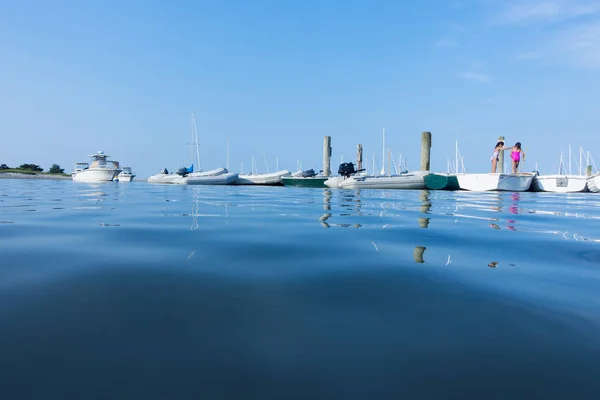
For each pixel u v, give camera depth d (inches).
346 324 68.1
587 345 60.8
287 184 1107.9
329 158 1234.6
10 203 343.0
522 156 822.5
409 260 115.3
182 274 97.5
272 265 107.9
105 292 82.5
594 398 47.6
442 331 65.6
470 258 118.8
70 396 47.0
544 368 54.3
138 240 146.4
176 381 50.2
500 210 304.7
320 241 146.5
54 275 95.0
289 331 65.0
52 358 55.1
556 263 113.0
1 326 64.9
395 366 54.6
